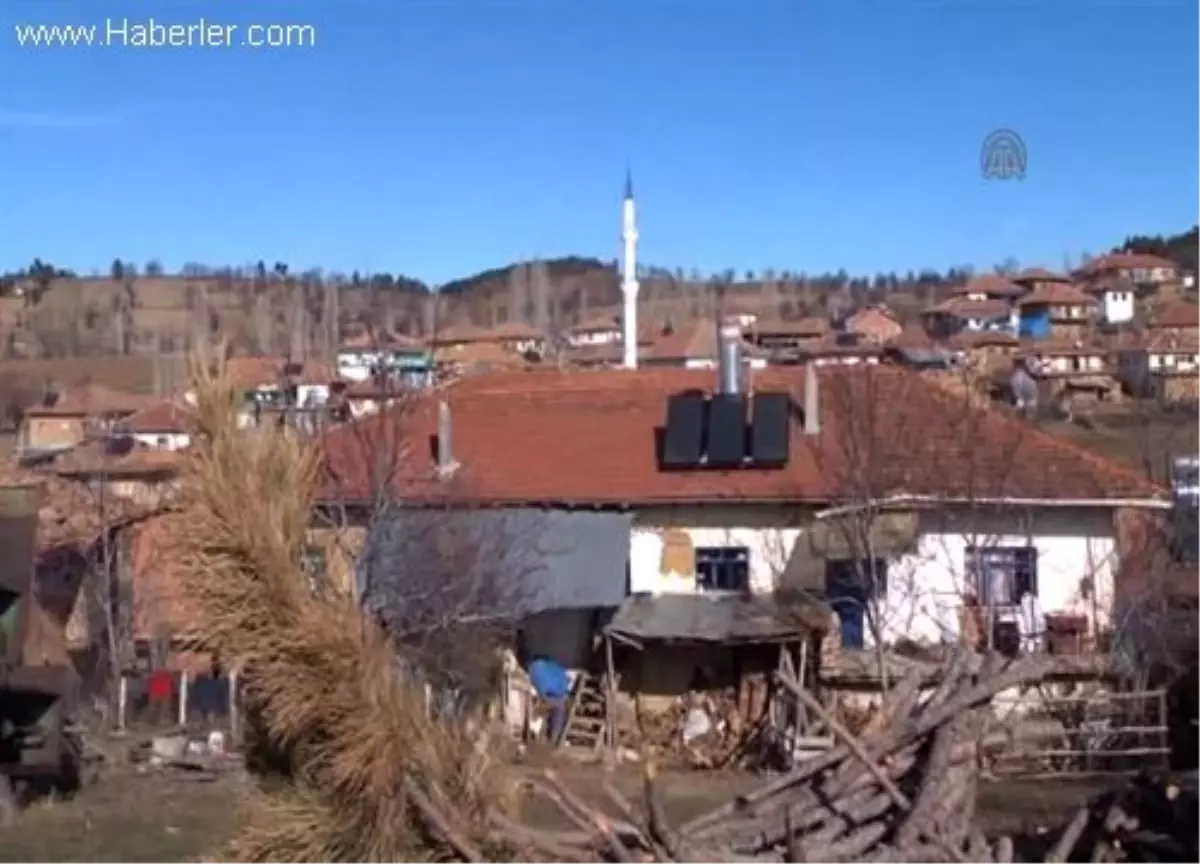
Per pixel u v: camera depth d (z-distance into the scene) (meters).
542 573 25.34
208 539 4.88
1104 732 22.44
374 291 65.25
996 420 28.83
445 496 26.62
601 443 29.38
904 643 26.06
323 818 4.86
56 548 31.11
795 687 8.38
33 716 22.30
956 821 7.87
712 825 7.55
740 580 27.34
